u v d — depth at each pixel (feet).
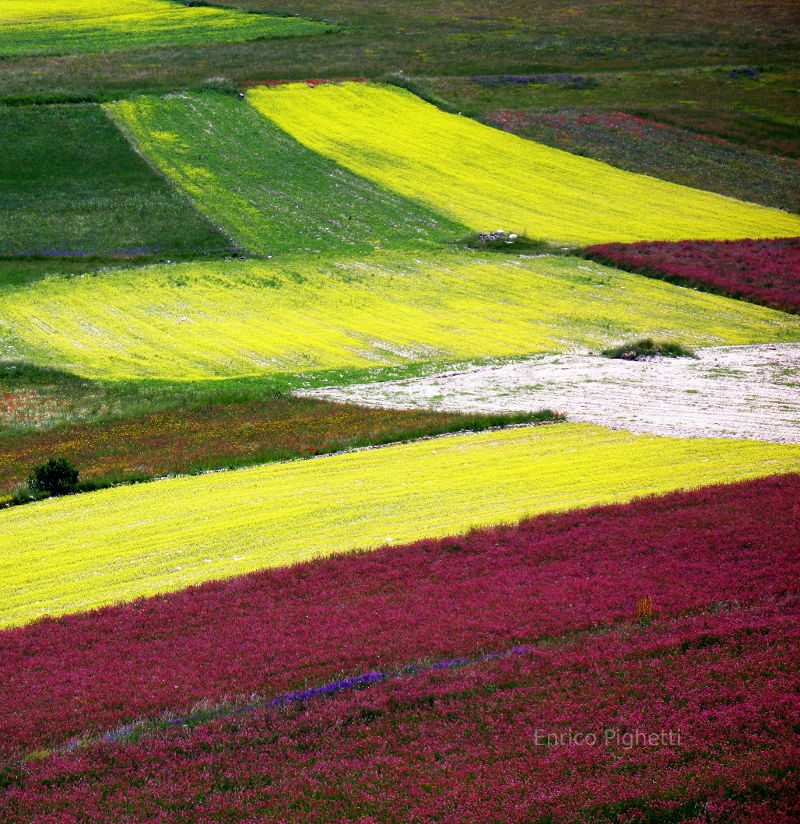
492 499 302.45
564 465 332.39
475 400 428.97
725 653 179.11
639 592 216.54
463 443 371.56
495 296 596.70
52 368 487.61
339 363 499.10
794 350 491.72
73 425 420.36
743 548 237.04
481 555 252.01
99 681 199.41
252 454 373.20
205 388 458.50
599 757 149.89
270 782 155.84
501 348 514.27
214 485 343.67
